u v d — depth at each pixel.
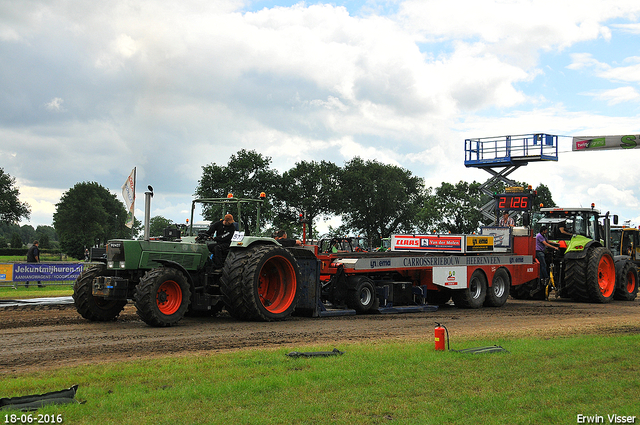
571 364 6.52
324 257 12.49
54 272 20.23
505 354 7.05
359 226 64.44
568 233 16.83
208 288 11.05
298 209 57.03
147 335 8.88
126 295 9.98
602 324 10.71
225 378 5.75
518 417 4.62
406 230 65.75
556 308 14.20
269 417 4.54
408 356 6.93
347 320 11.15
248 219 11.97
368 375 5.91
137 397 5.00
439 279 13.37
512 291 17.42
